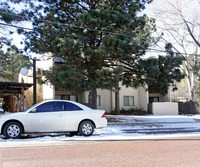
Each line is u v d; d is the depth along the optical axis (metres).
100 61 15.70
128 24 17.22
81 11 18.20
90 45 17.52
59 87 16.41
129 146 8.53
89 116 11.11
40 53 17.42
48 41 16.20
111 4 17.52
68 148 8.11
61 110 10.88
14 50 17.44
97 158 6.64
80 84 14.73
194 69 36.09
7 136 9.99
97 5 18.08
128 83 19.03
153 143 9.22
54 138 10.41
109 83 14.77
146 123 19.08
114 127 15.56
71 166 5.79
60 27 16.69
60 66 17.77
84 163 6.08
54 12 17.11
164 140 10.04
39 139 10.13
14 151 7.56
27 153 7.27
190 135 11.88
